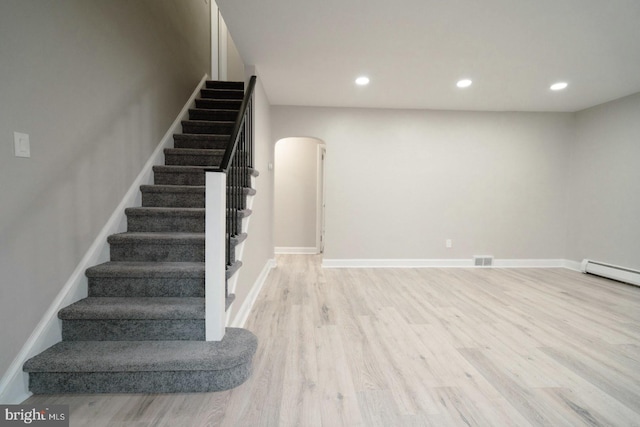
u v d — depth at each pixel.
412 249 5.04
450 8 2.30
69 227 2.00
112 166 2.46
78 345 1.88
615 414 1.68
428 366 2.12
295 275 4.52
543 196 5.07
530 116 4.99
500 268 5.01
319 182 6.04
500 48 2.91
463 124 4.96
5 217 1.53
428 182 4.99
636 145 4.09
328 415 1.64
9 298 1.57
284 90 4.10
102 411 1.62
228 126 3.73
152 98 3.10
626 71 3.40
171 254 2.43
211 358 1.79
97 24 2.25
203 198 2.87
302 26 2.56
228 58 5.79
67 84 1.96
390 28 2.58
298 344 2.42
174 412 1.64
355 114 4.89
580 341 2.51
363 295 3.63
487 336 2.58
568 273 4.70
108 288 2.18
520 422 1.61
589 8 2.27
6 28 1.53
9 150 1.55
